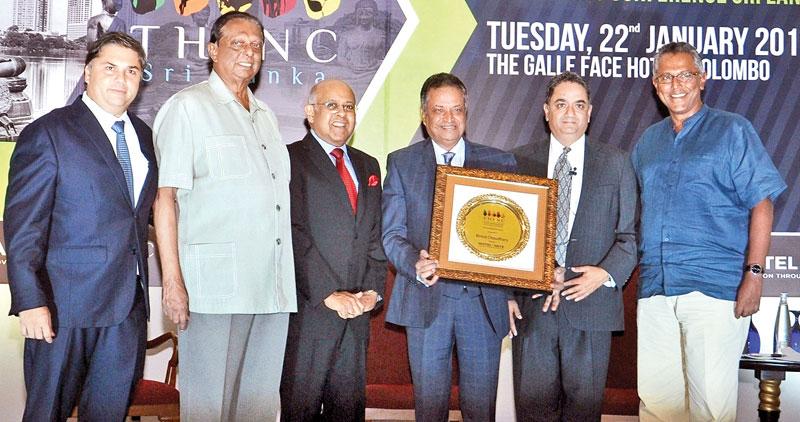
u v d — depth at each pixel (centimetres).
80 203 351
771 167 412
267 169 393
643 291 432
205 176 382
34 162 347
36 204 344
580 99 414
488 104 549
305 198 409
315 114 421
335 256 405
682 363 429
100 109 366
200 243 380
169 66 541
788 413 552
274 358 398
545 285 398
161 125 387
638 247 445
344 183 416
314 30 547
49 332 340
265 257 385
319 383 404
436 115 405
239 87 401
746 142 413
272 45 545
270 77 545
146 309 371
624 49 553
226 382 389
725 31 555
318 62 547
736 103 555
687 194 418
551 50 552
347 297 400
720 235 416
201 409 381
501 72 550
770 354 497
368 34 548
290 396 405
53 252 351
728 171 415
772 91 555
